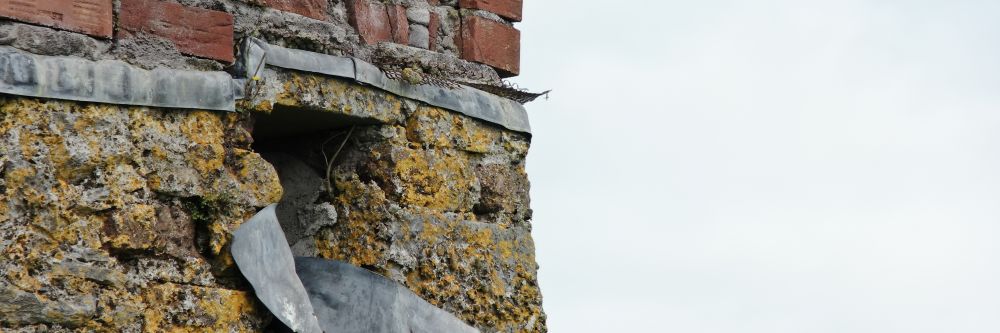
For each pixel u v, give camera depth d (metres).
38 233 9.81
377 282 11.91
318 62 11.67
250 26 11.29
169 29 10.72
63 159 9.95
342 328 11.73
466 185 12.81
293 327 11.12
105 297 10.10
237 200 10.98
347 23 12.23
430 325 12.06
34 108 9.85
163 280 10.48
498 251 12.96
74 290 9.95
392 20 12.55
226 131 11.04
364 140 12.40
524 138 13.55
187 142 10.68
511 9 13.54
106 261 10.13
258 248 11.04
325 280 11.93
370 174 12.34
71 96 9.99
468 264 12.65
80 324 9.95
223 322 10.74
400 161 12.29
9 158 9.70
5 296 9.59
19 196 9.74
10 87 9.69
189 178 10.66
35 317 9.73
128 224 10.25
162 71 10.57
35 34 9.91
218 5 11.09
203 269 10.73
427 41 12.84
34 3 9.93
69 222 9.97
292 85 11.49
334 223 12.37
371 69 12.07
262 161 11.23
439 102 12.66
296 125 12.37
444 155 12.66
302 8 11.79
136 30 10.52
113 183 10.20
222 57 11.02
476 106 12.98
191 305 10.58
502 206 13.16
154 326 10.35
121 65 10.33
